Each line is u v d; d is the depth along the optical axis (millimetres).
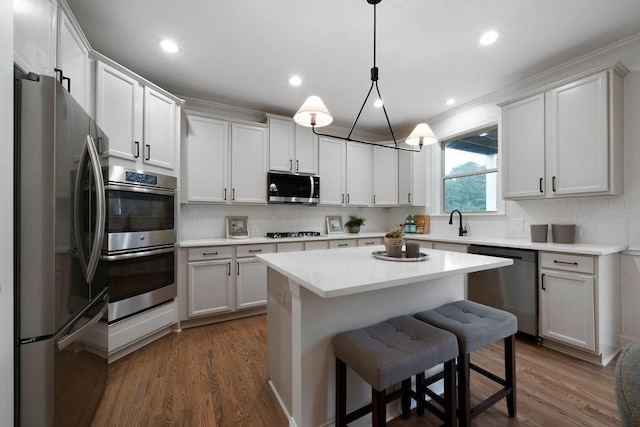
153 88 2508
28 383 1073
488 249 2740
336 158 4098
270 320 1892
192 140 3084
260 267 3209
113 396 1759
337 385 1354
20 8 1198
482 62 2598
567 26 2113
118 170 2117
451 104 3566
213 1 1851
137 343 2398
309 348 1387
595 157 2268
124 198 2191
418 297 1729
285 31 2156
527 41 2295
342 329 1472
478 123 3480
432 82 2979
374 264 1571
